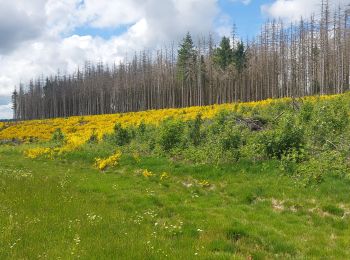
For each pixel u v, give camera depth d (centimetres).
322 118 2248
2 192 1670
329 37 8331
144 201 1727
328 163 1445
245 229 1341
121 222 1341
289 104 3306
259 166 2238
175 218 1489
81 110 14988
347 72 8494
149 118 5044
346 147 1511
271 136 2353
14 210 1374
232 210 1631
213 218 1484
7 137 5541
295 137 2272
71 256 952
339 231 1411
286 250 1188
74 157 3116
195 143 2872
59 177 2302
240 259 1032
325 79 8456
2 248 983
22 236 1095
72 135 4616
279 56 9700
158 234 1229
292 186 1888
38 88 17088
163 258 990
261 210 1653
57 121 7225
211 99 10600
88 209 1493
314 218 1539
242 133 2589
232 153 2411
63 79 16712
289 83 9581
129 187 2055
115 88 12875
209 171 2317
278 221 1490
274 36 9600
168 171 2431
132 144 3250
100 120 6188
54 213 1391
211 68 10188
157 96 11888
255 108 3550
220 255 1048
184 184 2188
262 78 9856
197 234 1262
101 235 1168
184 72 9788
